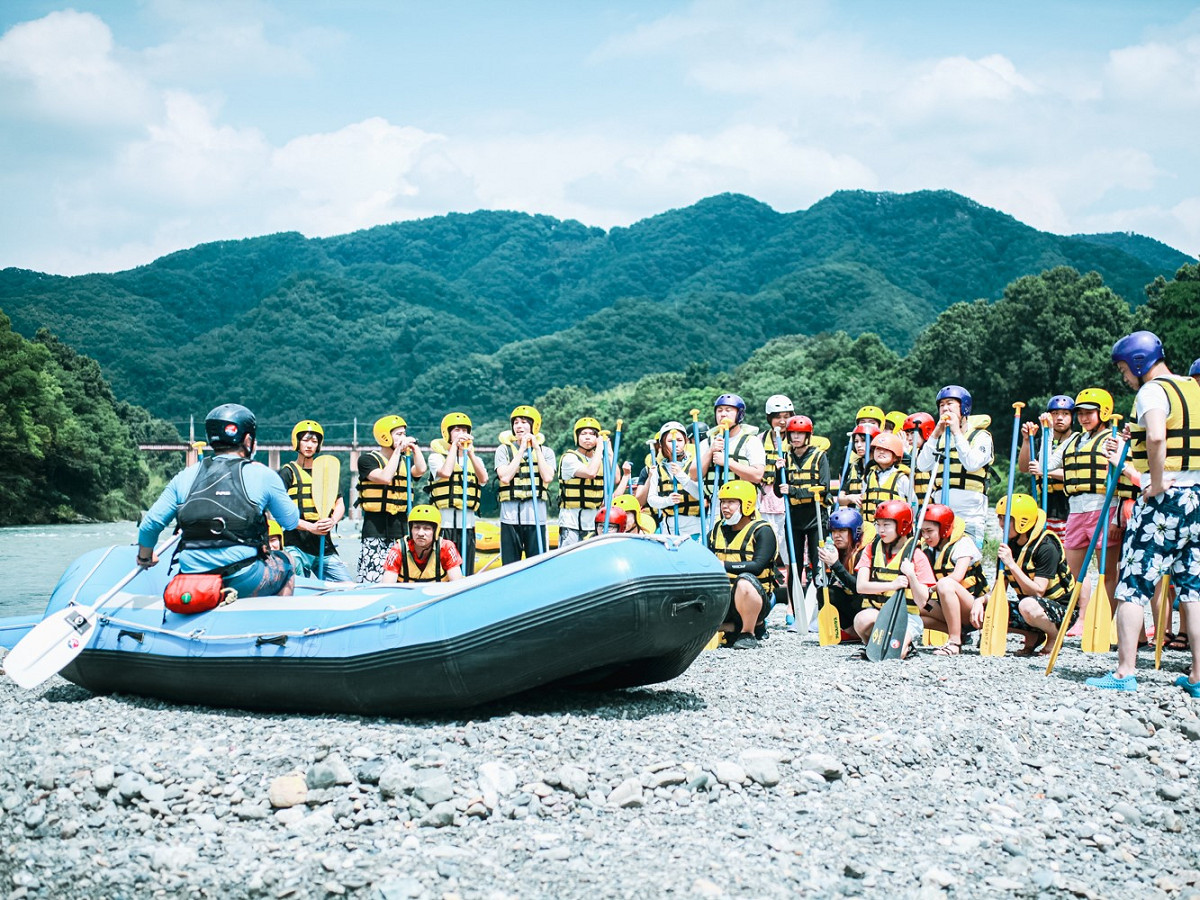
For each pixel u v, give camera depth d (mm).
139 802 5078
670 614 6301
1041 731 6352
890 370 81250
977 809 5273
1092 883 4535
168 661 6770
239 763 5477
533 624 6109
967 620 9461
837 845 4742
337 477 10539
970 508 10695
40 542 46219
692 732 6066
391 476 10438
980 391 61312
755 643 9742
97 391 104500
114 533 58688
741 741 5941
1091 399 9188
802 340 132000
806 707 6770
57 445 77625
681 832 4812
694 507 11602
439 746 5742
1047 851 4844
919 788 5473
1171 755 6035
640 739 5922
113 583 7441
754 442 10969
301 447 10508
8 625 8883
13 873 4531
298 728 6105
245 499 6957
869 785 5469
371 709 6375
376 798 5113
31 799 5145
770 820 4973
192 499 6941
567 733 5953
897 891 4340
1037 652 9125
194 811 5004
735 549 9703
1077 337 59219
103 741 5895
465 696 6230
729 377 124688
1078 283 61875
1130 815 5266
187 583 6723
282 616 6555
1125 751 6070
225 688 6629
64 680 7973
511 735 5941
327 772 5219
